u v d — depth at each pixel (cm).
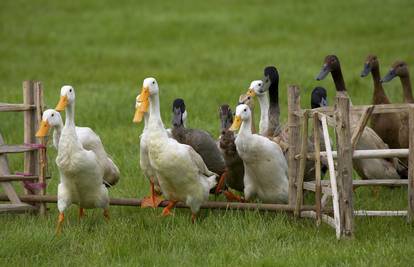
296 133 1250
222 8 4288
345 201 1104
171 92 2300
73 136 1199
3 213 1295
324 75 1697
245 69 2708
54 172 1582
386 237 1132
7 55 3159
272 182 1315
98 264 1048
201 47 3262
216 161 1405
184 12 4200
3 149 1295
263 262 1028
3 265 1043
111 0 4719
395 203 1355
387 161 1403
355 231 1155
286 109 2069
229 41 3375
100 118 2033
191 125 1891
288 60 2831
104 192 1245
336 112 1095
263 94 1517
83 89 2439
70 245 1130
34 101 1334
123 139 1822
